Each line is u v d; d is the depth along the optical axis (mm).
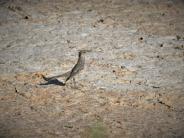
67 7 26656
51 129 16453
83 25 24547
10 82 19438
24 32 23797
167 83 19672
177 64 21219
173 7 27219
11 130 16344
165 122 17062
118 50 22219
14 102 18094
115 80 19703
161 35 23875
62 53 21812
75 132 16266
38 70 20375
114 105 17984
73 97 18453
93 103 18062
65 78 19703
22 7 26672
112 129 16500
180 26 24969
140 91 18953
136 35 23734
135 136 16156
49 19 25188
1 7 26688
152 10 26656
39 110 17625
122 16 25703
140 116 17344
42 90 18891
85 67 20578
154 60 21484
